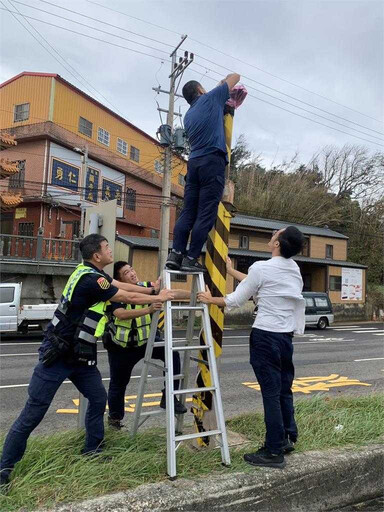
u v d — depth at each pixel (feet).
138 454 9.73
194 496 8.21
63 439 10.82
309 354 41.09
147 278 67.21
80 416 11.85
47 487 8.27
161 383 25.18
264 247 87.51
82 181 77.20
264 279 10.14
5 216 83.15
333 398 17.62
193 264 10.80
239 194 123.44
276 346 10.03
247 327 70.95
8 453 8.76
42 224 79.15
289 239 10.30
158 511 7.83
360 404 16.11
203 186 10.83
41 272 60.75
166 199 54.90
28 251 62.95
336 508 10.07
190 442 11.93
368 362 36.47
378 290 107.96
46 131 79.36
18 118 83.15
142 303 9.69
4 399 21.48
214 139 10.76
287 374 10.84
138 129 107.24
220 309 11.78
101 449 10.09
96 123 93.66
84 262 10.29
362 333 67.56
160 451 10.17
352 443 11.65
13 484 8.30
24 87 83.25
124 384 13.20
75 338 9.29
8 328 46.29
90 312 9.50
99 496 8.05
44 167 79.61
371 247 127.13
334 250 98.73
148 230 109.81
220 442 9.81
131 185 105.60
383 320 98.78
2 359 33.91
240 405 20.84
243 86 12.11
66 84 84.79
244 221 87.51
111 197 97.50
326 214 125.29
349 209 132.87
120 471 8.92
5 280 59.72
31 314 48.44
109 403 13.25
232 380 26.99
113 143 99.25
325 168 142.20
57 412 18.74
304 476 9.59
